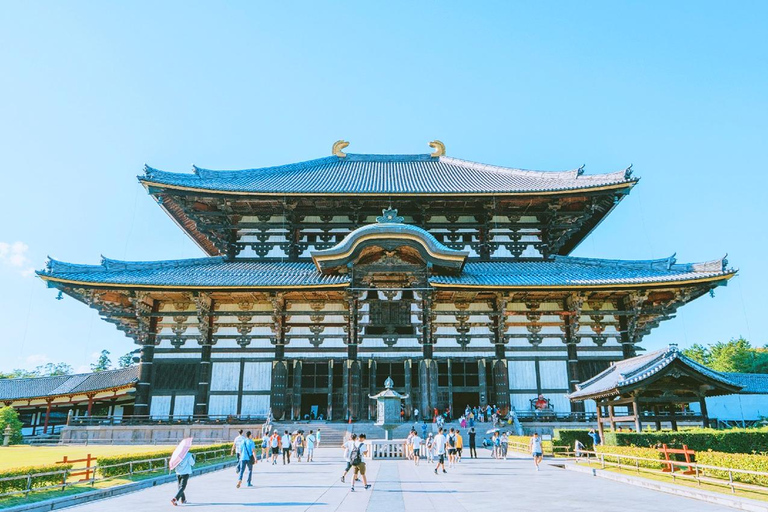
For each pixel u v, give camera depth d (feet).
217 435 129.39
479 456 106.42
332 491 60.95
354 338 140.26
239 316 144.05
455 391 139.13
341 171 203.31
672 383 80.02
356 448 63.72
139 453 77.51
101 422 135.85
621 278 137.90
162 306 145.89
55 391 190.19
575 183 157.99
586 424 131.64
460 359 140.87
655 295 147.95
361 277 141.38
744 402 169.48
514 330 144.15
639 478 65.46
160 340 142.20
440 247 134.82
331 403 136.56
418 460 93.09
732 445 76.54
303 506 50.96
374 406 136.87
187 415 137.18
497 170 195.31
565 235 165.17
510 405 137.80
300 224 160.56
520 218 164.76
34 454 111.34
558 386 140.05
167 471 78.07
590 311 144.77
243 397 138.00
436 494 57.88
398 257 141.69
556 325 144.87
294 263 155.33
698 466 58.39
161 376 139.74
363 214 163.02
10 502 51.67
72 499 55.06
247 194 150.71
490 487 63.41
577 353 142.72
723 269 129.29
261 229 160.56
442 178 187.32
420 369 138.31
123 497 58.44
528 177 181.37
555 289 134.21
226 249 159.63
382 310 143.13
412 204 159.94
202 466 85.61
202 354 140.05
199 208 158.30
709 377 77.15
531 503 51.72
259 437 127.54
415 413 135.95
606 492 59.16
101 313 146.10
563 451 101.40
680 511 47.03
